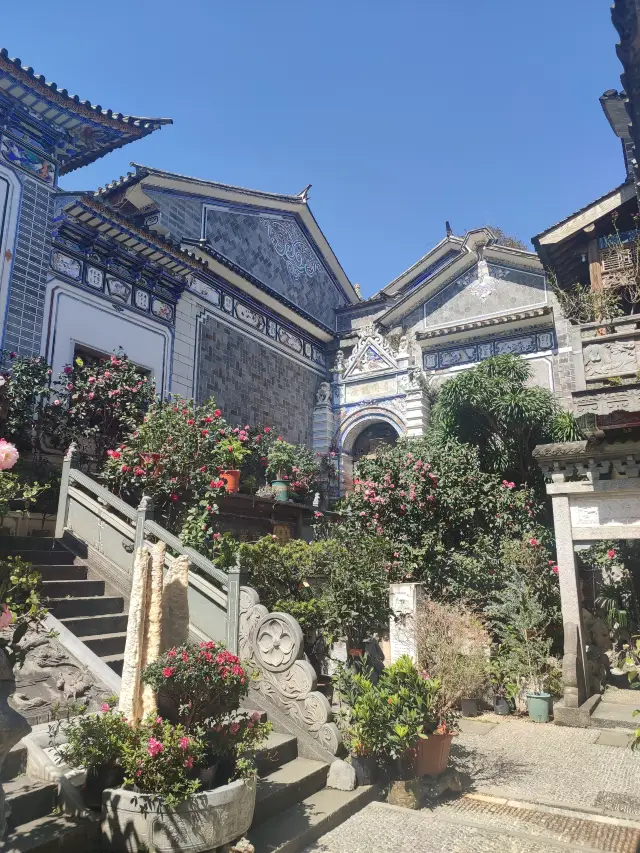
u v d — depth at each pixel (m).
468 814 5.41
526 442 15.77
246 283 17.75
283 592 8.62
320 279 22.02
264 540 8.84
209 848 3.96
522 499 12.52
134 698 4.49
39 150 11.81
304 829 4.68
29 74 10.71
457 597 10.41
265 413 18.28
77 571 7.57
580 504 10.28
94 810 4.11
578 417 8.41
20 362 10.27
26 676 5.18
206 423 9.97
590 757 7.17
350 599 8.01
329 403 20.61
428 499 11.40
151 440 9.35
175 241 15.57
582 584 13.60
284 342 19.69
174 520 9.21
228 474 10.99
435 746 5.91
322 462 19.62
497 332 19.31
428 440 16.16
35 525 8.91
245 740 4.50
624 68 6.55
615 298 11.70
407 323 21.11
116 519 7.70
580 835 4.99
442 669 8.07
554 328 18.52
